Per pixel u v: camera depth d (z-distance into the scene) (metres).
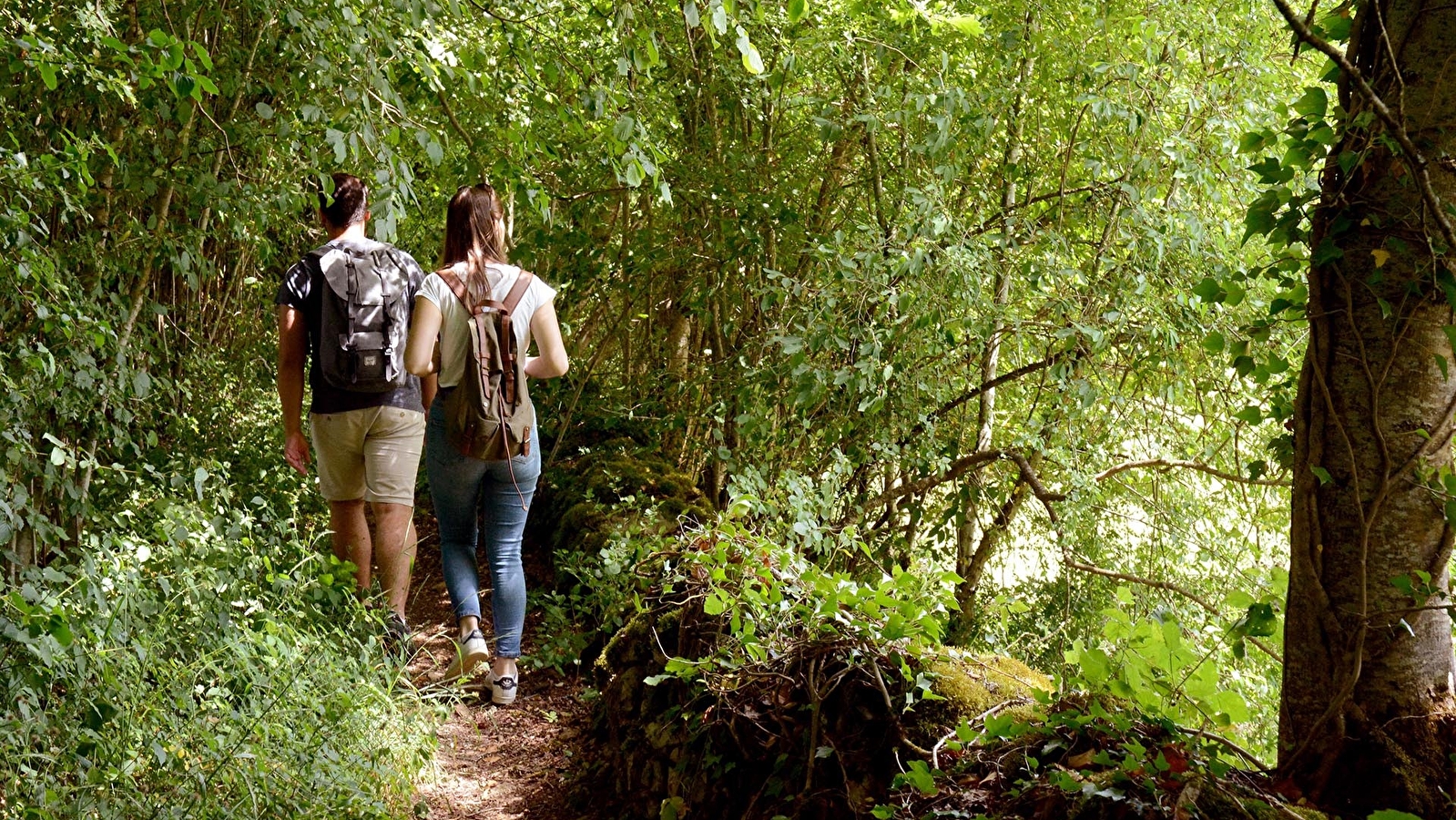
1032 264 5.78
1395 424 2.32
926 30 5.92
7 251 3.45
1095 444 6.42
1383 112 2.08
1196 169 5.61
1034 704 2.88
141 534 4.16
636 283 7.42
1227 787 2.32
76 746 2.95
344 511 4.89
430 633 5.65
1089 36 5.76
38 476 3.84
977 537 8.08
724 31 3.96
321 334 4.63
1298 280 2.65
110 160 4.25
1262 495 7.05
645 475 6.84
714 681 3.44
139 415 4.74
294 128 4.44
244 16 4.91
